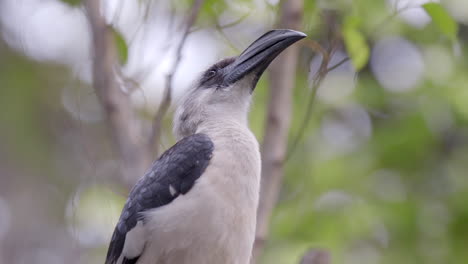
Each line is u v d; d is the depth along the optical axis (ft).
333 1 33.12
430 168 44.96
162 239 23.66
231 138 25.17
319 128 44.78
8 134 56.95
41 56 51.85
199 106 28.12
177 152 24.86
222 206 23.68
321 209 43.57
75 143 45.78
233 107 28.09
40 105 54.85
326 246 42.63
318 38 33.27
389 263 43.50
